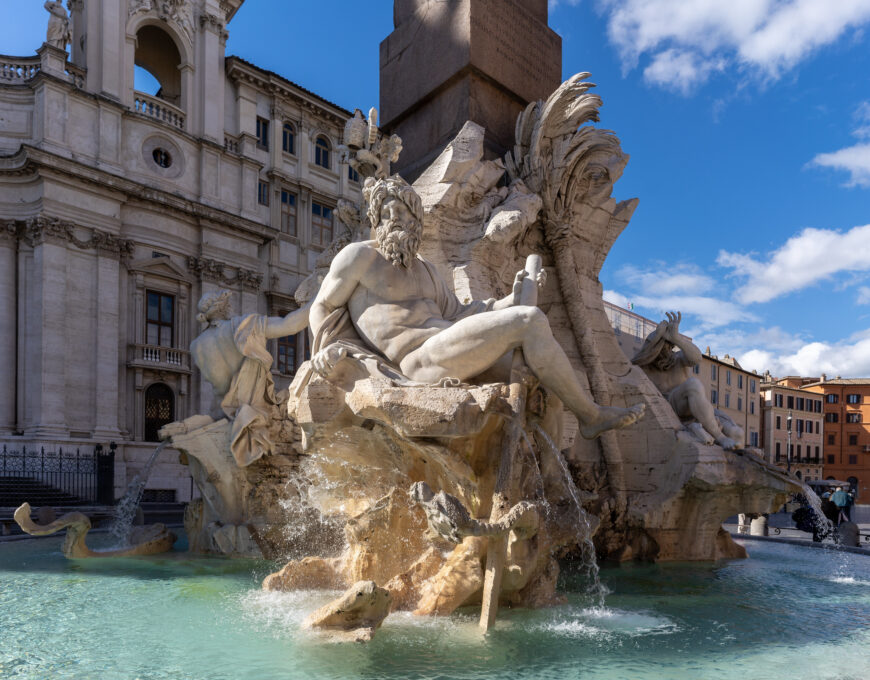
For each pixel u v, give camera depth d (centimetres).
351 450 516
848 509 1278
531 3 926
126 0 2848
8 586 589
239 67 3238
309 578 550
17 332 2480
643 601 535
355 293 504
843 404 6762
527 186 804
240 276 3134
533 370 467
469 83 833
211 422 820
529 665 354
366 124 746
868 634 434
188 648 380
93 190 2619
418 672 339
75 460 2359
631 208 902
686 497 775
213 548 808
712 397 4597
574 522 496
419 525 518
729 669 352
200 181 3038
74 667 347
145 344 2734
